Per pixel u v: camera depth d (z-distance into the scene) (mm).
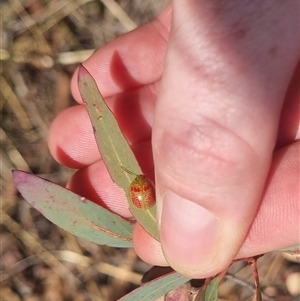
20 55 168
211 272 82
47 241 152
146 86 115
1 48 169
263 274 137
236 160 74
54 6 171
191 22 80
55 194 90
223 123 74
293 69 84
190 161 74
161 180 78
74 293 147
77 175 110
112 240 93
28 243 152
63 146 116
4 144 161
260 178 77
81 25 170
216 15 80
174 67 79
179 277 85
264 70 78
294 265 137
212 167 74
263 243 84
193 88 76
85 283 147
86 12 171
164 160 76
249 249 85
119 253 148
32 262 150
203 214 77
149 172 104
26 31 170
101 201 108
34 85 167
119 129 86
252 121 75
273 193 82
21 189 89
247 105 75
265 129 76
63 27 170
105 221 92
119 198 108
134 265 146
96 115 85
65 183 157
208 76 76
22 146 161
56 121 117
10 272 150
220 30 79
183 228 78
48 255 150
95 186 108
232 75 75
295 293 134
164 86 79
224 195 76
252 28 79
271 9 81
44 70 168
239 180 75
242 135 74
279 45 80
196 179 75
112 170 86
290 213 82
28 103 165
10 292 148
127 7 168
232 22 79
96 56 117
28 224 154
